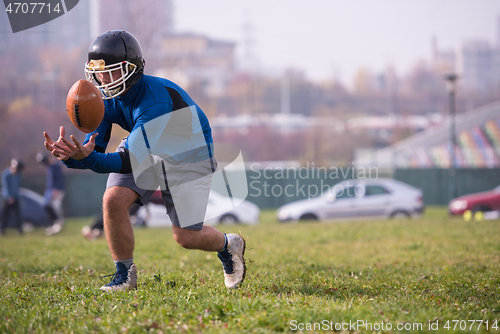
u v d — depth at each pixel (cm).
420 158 15562
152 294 1350
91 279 1734
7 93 17912
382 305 1233
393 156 15662
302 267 2012
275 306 1162
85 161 1155
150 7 12512
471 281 1653
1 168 14325
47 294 1412
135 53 1259
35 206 6388
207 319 1103
